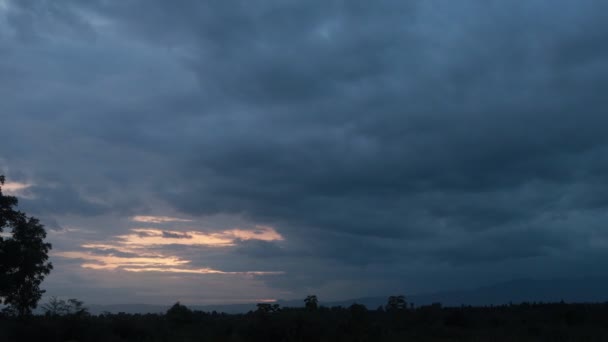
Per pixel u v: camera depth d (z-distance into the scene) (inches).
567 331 1453.0
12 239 1518.2
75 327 1166.3
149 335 1273.4
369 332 1273.4
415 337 1346.0
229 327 1379.2
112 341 1192.2
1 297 1466.5
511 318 1843.0
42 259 1553.9
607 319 1831.9
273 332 1214.3
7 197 1537.9
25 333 1132.5
